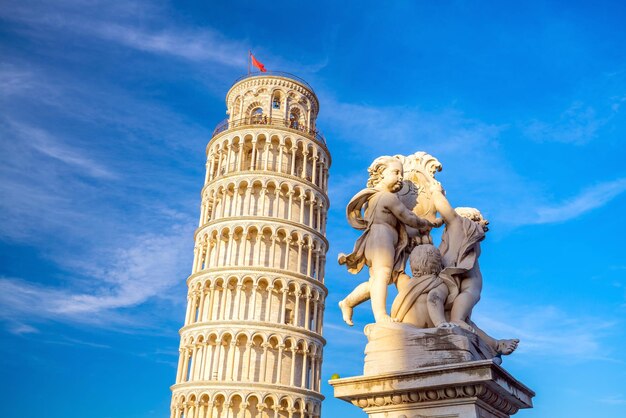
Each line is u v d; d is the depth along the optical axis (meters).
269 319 64.94
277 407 61.12
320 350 68.25
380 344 5.75
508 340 6.39
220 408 61.25
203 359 63.91
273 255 67.62
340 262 6.70
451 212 6.75
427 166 7.45
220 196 72.31
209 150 78.00
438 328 5.54
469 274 6.39
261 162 72.62
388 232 6.55
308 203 72.94
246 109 76.38
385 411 5.48
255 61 80.25
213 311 66.25
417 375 5.30
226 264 67.75
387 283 6.29
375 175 7.04
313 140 75.81
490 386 5.11
